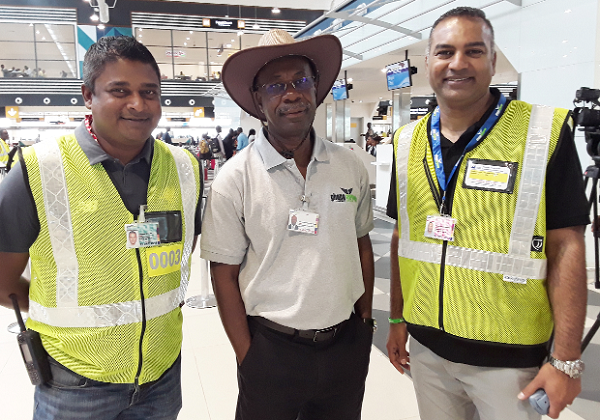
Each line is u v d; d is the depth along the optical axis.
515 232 1.13
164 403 1.27
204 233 1.30
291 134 1.27
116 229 1.12
